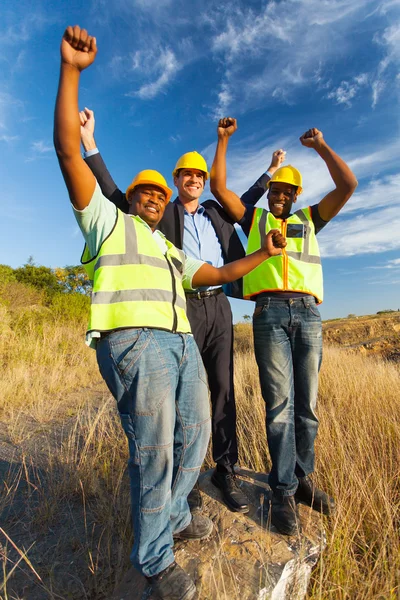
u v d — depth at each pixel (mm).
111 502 3027
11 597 2172
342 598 2027
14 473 3643
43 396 6414
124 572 2309
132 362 1830
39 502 3100
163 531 1844
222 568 2064
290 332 2660
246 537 2301
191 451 2121
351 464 3096
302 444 2686
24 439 4535
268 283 2689
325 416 4258
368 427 4090
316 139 2797
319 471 3225
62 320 12352
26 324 10617
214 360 2773
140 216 2311
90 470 3420
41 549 2594
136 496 1844
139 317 1882
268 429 2564
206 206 3213
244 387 6559
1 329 9555
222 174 3016
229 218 3234
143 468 1839
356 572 2152
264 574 2006
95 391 7273
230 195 3062
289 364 2621
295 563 2125
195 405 2119
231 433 2744
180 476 2115
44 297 15445
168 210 2916
